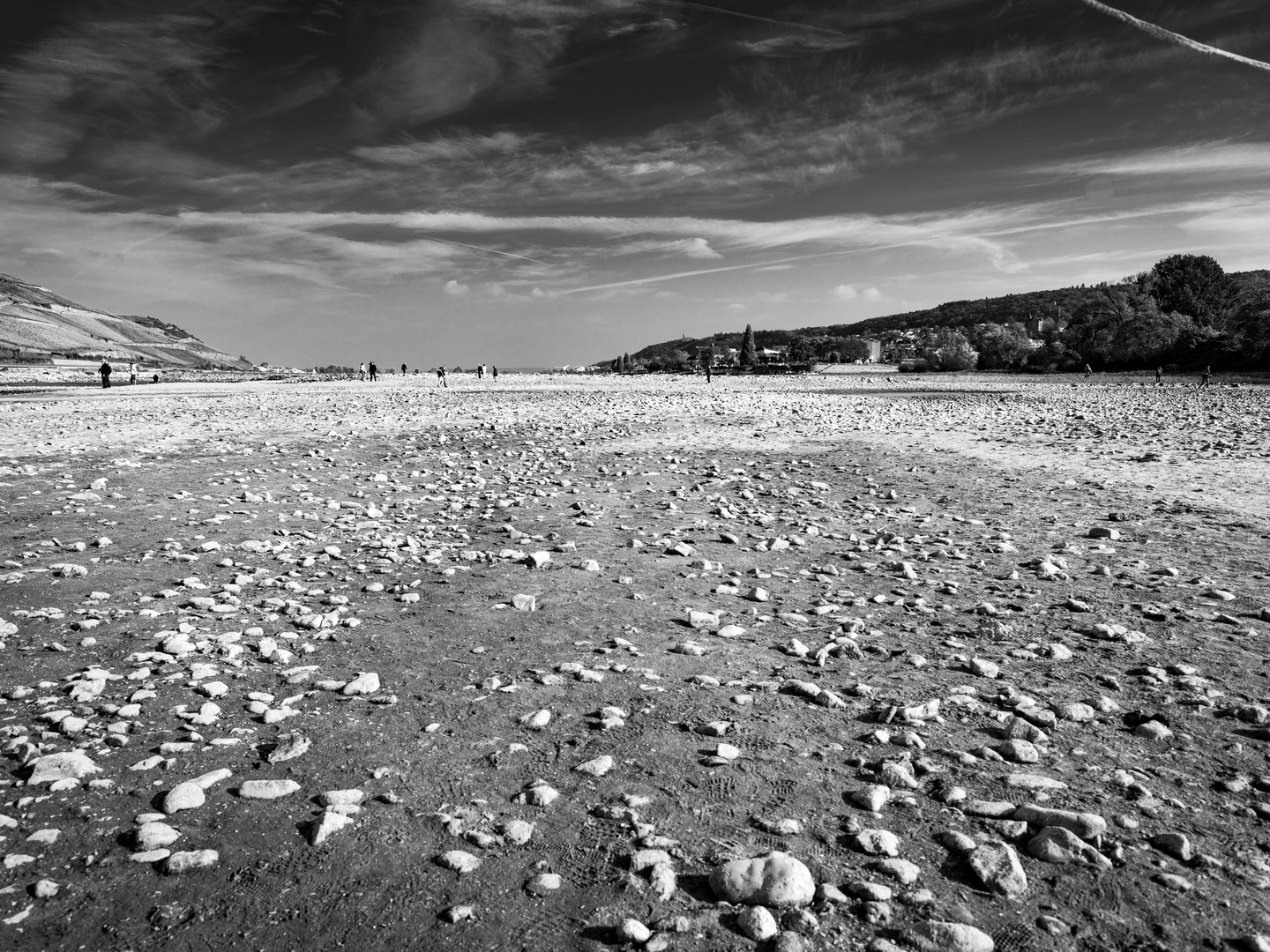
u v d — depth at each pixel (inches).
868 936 115.3
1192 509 459.8
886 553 378.0
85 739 183.5
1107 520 442.3
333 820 144.3
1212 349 2913.4
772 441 858.1
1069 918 119.2
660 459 720.3
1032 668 226.7
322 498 519.2
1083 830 139.3
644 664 233.5
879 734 180.1
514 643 252.8
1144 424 998.4
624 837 142.4
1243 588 303.9
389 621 276.1
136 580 323.3
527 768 169.6
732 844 140.4
